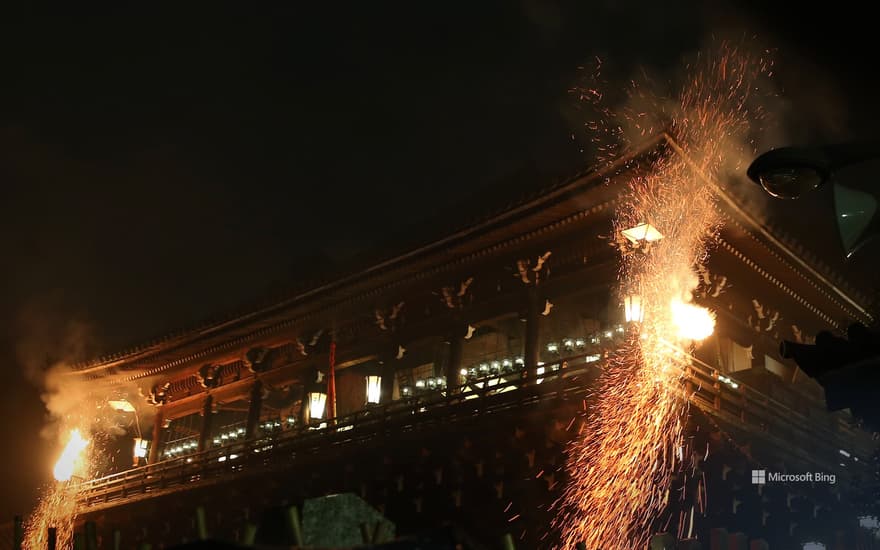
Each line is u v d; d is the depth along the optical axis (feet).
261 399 128.26
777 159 24.64
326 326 120.78
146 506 129.90
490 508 89.15
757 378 92.38
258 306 121.08
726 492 83.61
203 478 121.80
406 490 97.60
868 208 24.39
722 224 88.02
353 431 103.76
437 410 95.30
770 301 102.42
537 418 85.51
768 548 80.59
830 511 94.68
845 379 22.03
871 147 24.67
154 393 144.56
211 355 134.10
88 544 19.15
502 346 105.70
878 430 22.26
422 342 109.50
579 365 84.12
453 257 102.32
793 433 91.61
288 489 111.24
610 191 87.45
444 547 13.39
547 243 96.43
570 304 97.40
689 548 68.18
